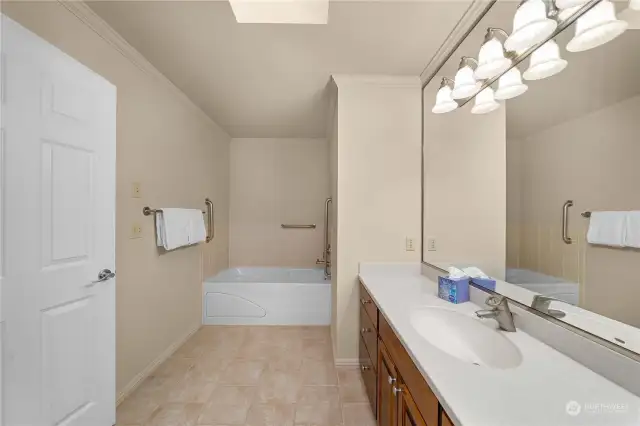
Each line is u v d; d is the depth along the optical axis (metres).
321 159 4.03
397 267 2.23
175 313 2.56
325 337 2.83
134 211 1.98
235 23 1.59
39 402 1.21
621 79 0.80
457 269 1.63
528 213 1.21
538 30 1.03
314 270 3.94
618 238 0.81
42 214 1.21
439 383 0.76
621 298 0.79
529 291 1.19
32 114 1.17
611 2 0.83
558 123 1.04
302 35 1.69
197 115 2.94
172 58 1.96
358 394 1.91
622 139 0.80
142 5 1.46
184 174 2.68
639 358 0.72
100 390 1.50
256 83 2.32
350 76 2.17
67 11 1.45
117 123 1.81
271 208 4.04
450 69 1.88
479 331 1.21
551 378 0.79
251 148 4.02
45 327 1.23
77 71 1.36
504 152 1.39
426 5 1.43
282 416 1.70
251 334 2.90
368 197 2.24
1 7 1.21
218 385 2.01
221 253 3.71
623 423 0.62
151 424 1.63
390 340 1.29
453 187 1.83
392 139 2.24
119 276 1.83
